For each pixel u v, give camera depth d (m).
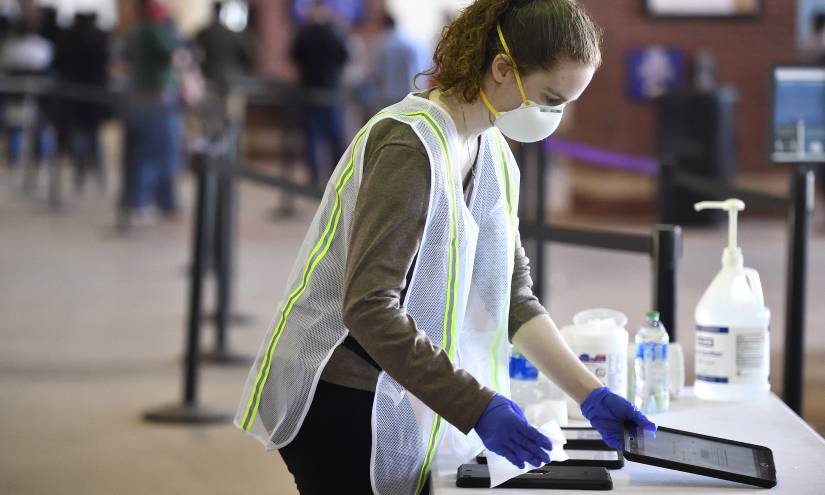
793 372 5.27
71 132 17.08
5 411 7.32
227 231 8.67
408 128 2.93
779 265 12.06
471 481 2.94
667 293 4.06
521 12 2.93
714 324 3.73
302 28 17.34
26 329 9.52
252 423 3.22
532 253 9.67
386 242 2.85
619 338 3.64
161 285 11.39
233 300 10.65
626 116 16.06
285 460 3.28
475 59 2.96
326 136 17.52
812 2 16.28
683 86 15.88
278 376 3.17
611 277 11.73
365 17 24.17
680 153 14.99
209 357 8.59
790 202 5.35
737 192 6.40
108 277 11.78
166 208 16.16
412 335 2.83
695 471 2.92
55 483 6.04
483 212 3.22
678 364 3.77
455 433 3.22
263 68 23.89
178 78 15.29
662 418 3.53
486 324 3.28
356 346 3.11
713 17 15.88
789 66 4.97
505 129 3.05
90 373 8.22
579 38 2.91
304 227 15.49
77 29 16.98
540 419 3.49
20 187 19.20
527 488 2.93
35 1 25.70
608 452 3.17
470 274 3.09
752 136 16.06
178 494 5.89
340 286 3.11
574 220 15.84
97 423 7.10
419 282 2.98
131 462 6.40
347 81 18.66
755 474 2.93
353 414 3.11
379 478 3.12
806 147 4.99
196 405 7.26
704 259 12.52
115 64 20.55
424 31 27.55
